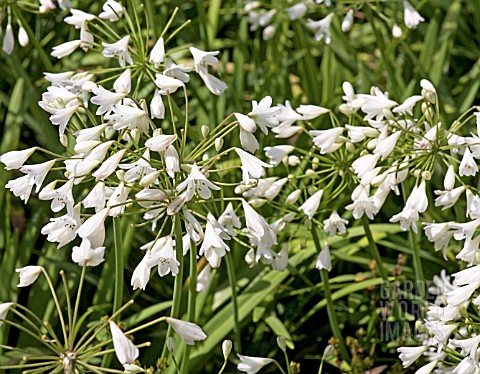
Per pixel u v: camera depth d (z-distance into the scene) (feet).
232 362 21.43
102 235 13.78
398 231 21.94
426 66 26.22
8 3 22.33
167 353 19.24
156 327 21.99
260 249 17.71
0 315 13.44
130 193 15.72
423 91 16.71
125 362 12.50
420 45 28.27
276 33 27.68
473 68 27.48
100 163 14.15
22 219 24.64
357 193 17.33
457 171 22.68
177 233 14.39
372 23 22.93
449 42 27.14
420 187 16.38
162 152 13.84
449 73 29.73
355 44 29.50
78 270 22.06
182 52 27.30
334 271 23.68
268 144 24.17
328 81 26.23
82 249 13.61
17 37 27.37
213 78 16.34
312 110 18.33
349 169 17.93
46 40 27.30
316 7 26.03
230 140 24.49
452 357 15.69
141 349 21.56
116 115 14.71
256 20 27.94
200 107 25.00
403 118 17.94
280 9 27.71
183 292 20.98
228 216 16.57
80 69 26.37
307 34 29.07
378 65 26.40
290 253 21.90
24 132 26.22
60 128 15.24
